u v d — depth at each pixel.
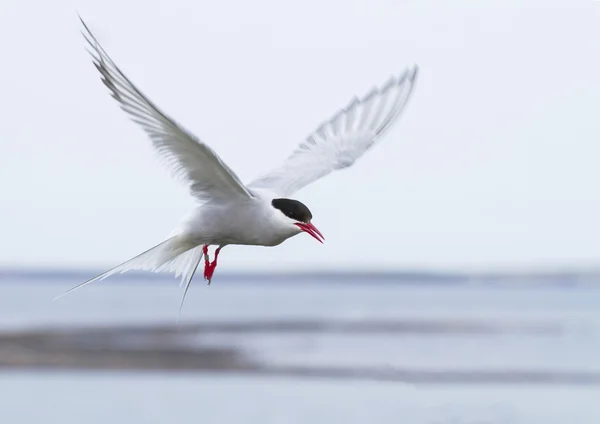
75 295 49.12
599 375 18.53
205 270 8.12
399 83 8.88
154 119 6.82
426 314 30.47
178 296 47.12
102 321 28.61
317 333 24.97
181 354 21.02
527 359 20.47
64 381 17.92
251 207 7.72
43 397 16.55
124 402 16.11
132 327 26.38
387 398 16.38
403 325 26.75
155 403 16.17
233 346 22.30
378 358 20.38
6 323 27.61
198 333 25.03
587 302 36.62
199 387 17.36
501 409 15.74
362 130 8.88
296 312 32.09
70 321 28.25
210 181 7.54
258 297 45.31
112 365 19.69
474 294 44.16
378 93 8.95
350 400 16.19
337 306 35.78
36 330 25.36
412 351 21.44
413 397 16.44
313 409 15.48
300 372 18.70
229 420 14.73
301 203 7.93
